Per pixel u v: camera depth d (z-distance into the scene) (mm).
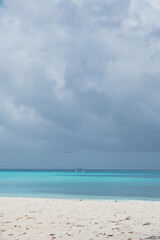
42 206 15477
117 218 12250
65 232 9742
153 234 9203
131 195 25344
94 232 9711
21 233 9633
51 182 47094
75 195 25234
